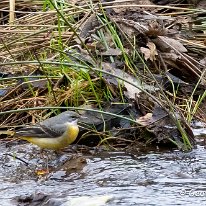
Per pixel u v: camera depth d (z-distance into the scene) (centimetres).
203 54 1445
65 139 1112
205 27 1514
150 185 980
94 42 1363
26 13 1603
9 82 1352
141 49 1363
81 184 1001
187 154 1128
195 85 1353
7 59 1423
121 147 1169
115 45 1351
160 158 1109
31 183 1020
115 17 1441
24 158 1123
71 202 910
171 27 1487
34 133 1120
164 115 1187
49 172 1062
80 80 1281
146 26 1423
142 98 1246
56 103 1251
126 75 1293
